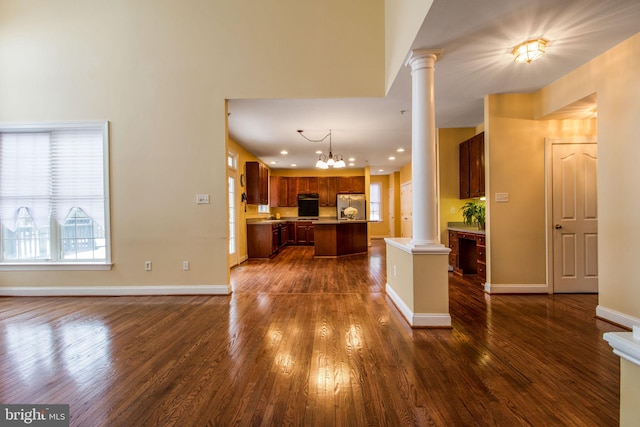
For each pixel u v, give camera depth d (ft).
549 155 12.67
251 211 24.71
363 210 31.55
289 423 5.11
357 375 6.55
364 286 14.23
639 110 8.64
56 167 13.01
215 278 12.88
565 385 6.12
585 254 12.81
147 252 12.94
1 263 12.96
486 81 11.35
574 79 10.52
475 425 5.02
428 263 9.21
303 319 9.91
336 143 20.45
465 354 7.47
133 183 12.89
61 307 11.37
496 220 12.81
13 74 12.89
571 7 7.21
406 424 5.06
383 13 12.57
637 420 2.84
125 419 5.23
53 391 6.06
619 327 9.09
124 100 12.83
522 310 10.71
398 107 13.71
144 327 9.33
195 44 12.78
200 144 12.84
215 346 7.98
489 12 7.37
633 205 8.87
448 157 17.44
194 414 5.34
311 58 12.65
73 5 12.80
